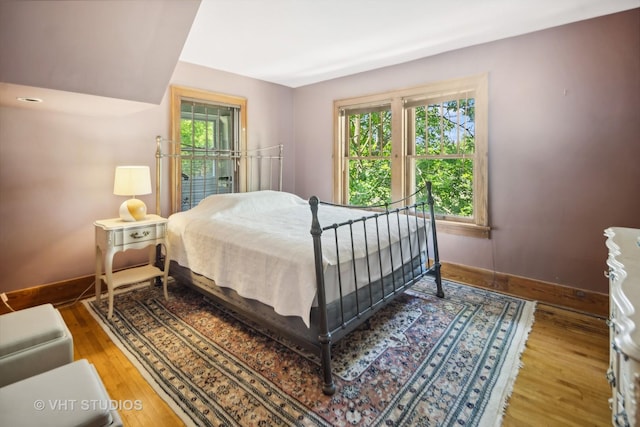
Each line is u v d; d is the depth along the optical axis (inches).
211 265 96.2
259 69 147.1
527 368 74.0
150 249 122.3
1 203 99.0
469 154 124.3
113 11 71.1
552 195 106.9
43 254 107.1
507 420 58.8
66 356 56.6
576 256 103.8
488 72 116.6
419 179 139.6
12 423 35.3
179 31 81.9
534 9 92.7
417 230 108.7
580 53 99.6
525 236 113.0
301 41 115.4
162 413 60.9
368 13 95.0
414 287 123.0
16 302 102.3
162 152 132.0
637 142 92.4
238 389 67.1
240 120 156.8
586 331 90.0
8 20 62.8
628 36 92.3
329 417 59.4
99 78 81.7
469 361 76.5
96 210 117.0
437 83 128.6
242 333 90.1
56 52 72.1
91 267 117.2
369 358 77.9
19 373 51.6
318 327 69.2
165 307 106.7
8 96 85.3
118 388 67.7
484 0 87.9
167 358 78.1
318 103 169.0
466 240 126.0
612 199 97.0
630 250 54.0
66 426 35.7
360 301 82.2
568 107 102.3
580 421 58.6
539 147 108.2
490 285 121.2
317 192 172.9
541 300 110.3
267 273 78.4
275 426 57.4
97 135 115.8
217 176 150.9
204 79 142.6
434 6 91.3
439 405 62.4
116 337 87.7
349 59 134.0
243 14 95.5
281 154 168.7
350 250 78.6
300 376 71.3
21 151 101.3
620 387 34.7
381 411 60.9
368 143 154.2
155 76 89.1
